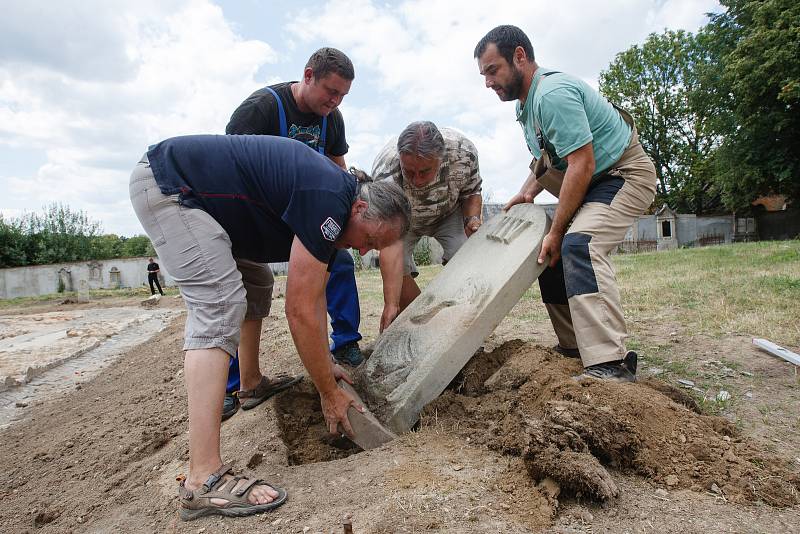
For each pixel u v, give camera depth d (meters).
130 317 14.23
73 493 3.02
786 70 21.61
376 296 9.01
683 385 3.30
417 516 1.92
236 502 2.13
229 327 2.30
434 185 4.09
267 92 3.46
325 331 2.72
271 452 2.79
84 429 4.24
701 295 6.08
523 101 3.47
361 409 2.76
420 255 22.59
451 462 2.38
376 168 4.25
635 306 5.86
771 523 1.87
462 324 3.04
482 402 2.96
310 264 2.31
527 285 3.21
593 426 2.20
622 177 3.16
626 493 2.08
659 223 31.97
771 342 3.96
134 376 6.14
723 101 26.33
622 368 2.90
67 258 36.78
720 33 26.27
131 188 2.41
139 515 2.43
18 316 15.89
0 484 3.43
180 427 3.63
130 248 42.75
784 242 14.95
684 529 1.84
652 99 38.00
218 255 2.33
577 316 2.95
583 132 2.97
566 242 3.04
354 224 2.41
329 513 2.04
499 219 3.94
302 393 3.63
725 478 2.12
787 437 2.55
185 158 2.38
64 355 8.32
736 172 25.66
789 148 24.34
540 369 2.98
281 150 2.40
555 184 3.57
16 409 5.69
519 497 2.04
